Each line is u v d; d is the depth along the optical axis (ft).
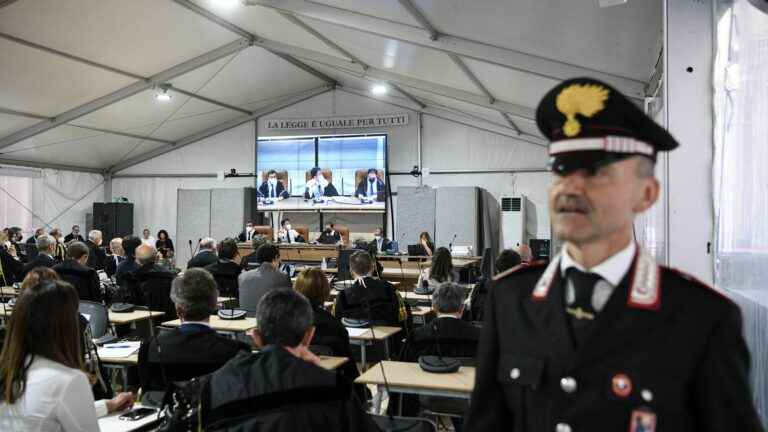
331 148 42.14
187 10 27.58
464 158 42.42
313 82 43.57
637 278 3.08
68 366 5.96
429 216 40.75
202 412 5.39
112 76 32.55
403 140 43.70
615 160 3.03
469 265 30.91
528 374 3.15
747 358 2.87
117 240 27.35
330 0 19.98
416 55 24.34
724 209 7.24
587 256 3.19
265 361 5.50
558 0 12.77
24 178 41.98
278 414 5.20
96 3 25.17
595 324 3.01
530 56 18.03
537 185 40.98
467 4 15.34
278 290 6.35
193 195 45.55
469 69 23.54
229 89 39.52
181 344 8.38
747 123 6.19
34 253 32.48
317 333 11.10
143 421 7.30
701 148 7.88
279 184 42.83
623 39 13.57
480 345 3.58
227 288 19.29
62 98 33.45
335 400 5.40
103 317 13.83
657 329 2.93
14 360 5.77
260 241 26.94
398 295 14.37
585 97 3.10
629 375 2.89
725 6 7.17
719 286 7.48
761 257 5.61
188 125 44.57
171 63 32.91
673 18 8.02
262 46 32.91
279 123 45.91
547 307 3.25
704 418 2.79
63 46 28.27
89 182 46.93
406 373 9.18
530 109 27.53
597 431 2.89
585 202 3.05
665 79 8.03
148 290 17.85
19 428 5.66
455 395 8.39
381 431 5.79
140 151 47.06
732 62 6.84
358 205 41.70
